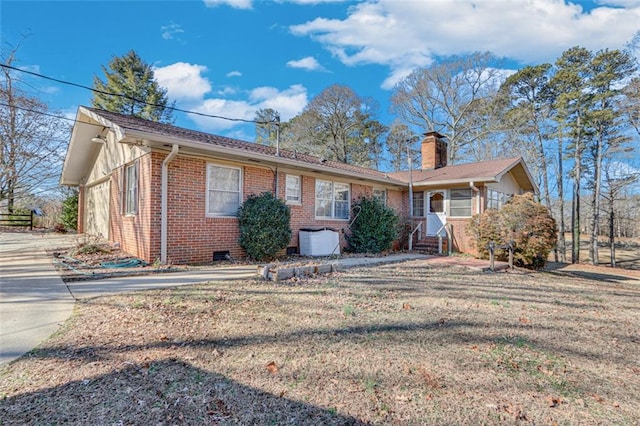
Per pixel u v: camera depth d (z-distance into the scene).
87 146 12.38
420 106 27.64
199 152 7.58
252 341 3.27
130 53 28.28
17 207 20.00
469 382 2.63
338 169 10.48
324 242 9.95
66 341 3.16
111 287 5.26
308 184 10.38
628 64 17.58
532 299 5.50
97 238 11.52
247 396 2.34
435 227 12.98
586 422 2.18
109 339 3.23
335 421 2.09
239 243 8.55
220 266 7.39
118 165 9.84
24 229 18.44
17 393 2.29
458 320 4.15
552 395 2.49
